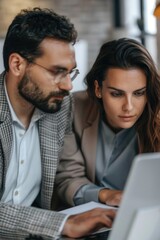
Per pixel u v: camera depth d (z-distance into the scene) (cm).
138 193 109
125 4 662
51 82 159
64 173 191
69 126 192
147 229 118
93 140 191
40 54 157
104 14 698
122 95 171
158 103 178
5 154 169
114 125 185
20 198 177
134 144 189
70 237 146
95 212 148
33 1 661
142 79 170
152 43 587
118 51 169
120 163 190
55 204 196
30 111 174
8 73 168
